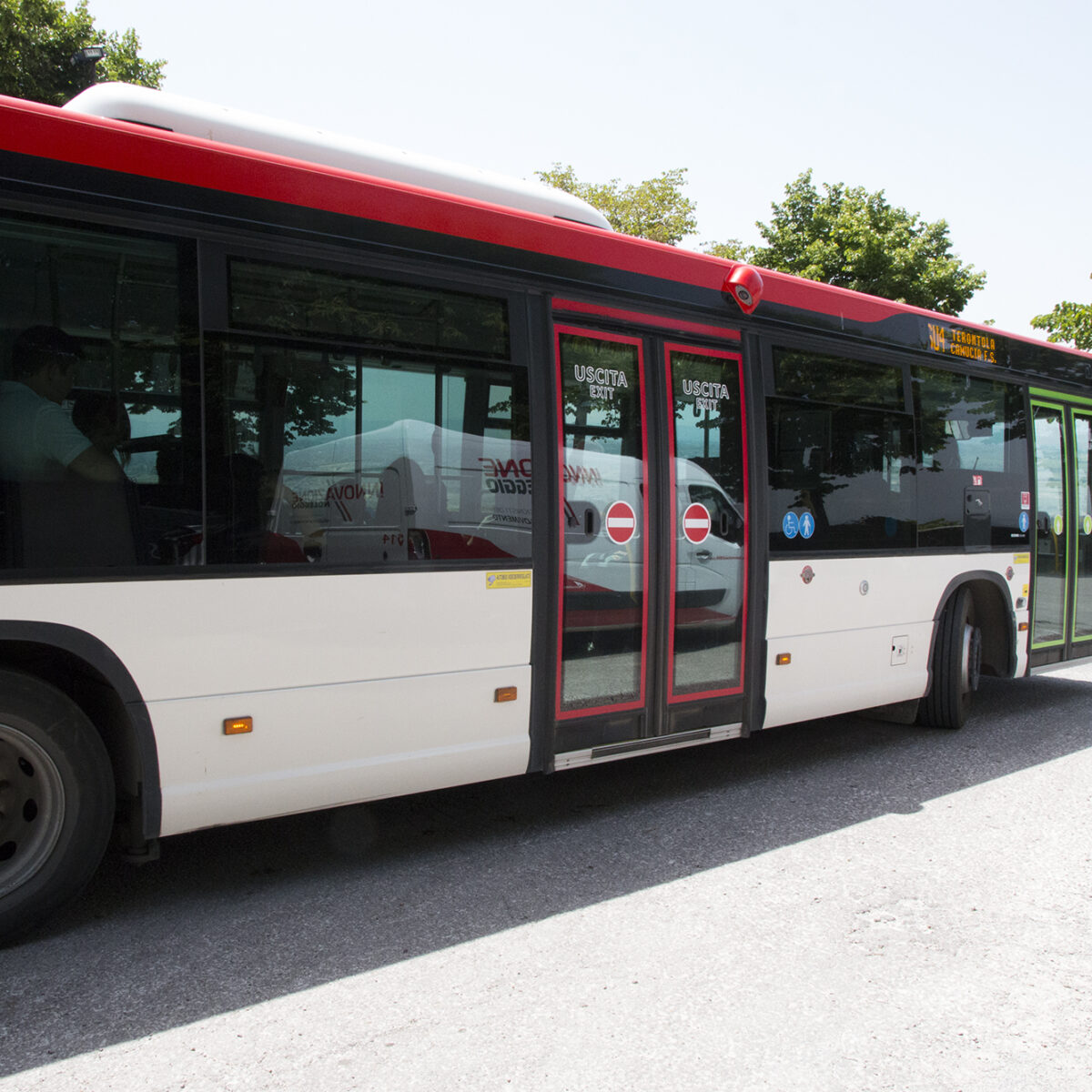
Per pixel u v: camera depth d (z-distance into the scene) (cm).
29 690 332
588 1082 267
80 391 335
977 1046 290
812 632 579
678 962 339
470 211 433
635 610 492
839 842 464
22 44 1673
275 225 377
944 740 672
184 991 313
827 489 589
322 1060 275
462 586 425
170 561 351
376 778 404
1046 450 770
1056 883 416
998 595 727
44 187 329
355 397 396
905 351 642
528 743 451
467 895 395
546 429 456
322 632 385
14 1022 293
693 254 522
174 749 354
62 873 342
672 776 575
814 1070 275
